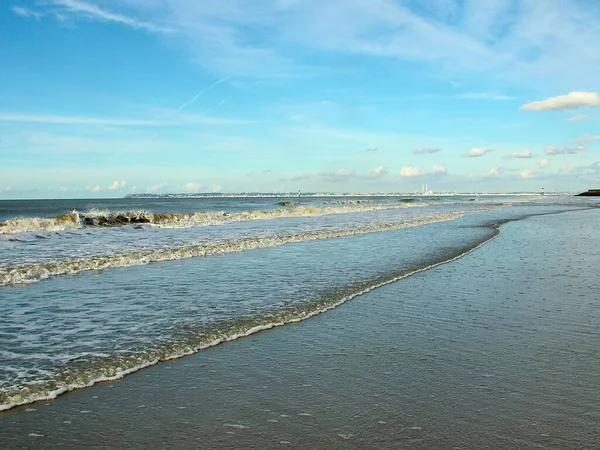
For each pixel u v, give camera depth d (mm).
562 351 6609
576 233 25359
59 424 4469
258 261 14844
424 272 13156
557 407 4906
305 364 6133
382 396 5152
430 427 4477
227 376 5715
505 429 4445
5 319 7996
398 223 31766
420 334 7438
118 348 6594
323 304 9328
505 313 8695
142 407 4855
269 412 4770
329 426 4492
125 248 17219
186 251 16188
